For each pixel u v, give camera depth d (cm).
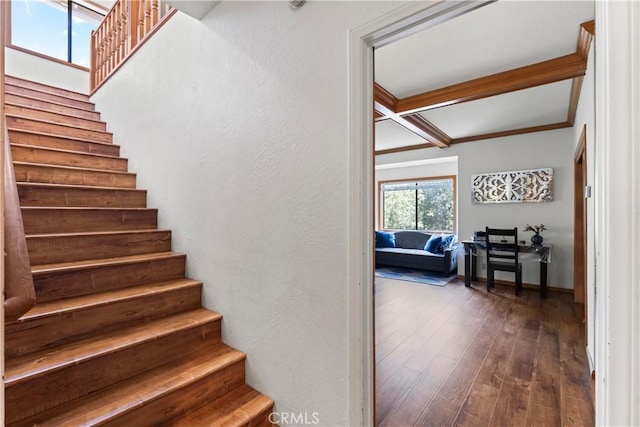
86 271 184
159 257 218
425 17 117
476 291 461
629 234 67
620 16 69
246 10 184
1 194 51
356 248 130
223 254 199
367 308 133
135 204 274
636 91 66
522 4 186
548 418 178
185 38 236
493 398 198
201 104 218
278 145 163
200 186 218
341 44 136
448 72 276
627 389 67
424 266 606
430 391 206
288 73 158
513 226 496
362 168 130
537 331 305
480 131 491
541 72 260
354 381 131
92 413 130
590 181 235
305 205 150
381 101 321
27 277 82
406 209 748
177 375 160
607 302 70
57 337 154
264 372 172
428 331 307
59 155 275
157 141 268
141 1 310
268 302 169
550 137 462
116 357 152
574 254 408
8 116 291
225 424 149
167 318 193
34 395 128
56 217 211
